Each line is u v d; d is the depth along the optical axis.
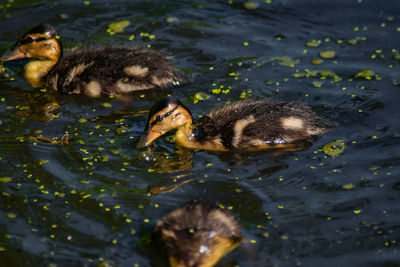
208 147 10.13
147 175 9.21
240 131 10.20
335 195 8.62
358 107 11.01
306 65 12.69
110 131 10.46
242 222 8.07
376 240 7.63
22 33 13.99
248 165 9.51
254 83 12.01
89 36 13.89
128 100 11.58
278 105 10.61
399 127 10.33
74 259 7.40
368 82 11.88
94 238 7.78
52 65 12.59
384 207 8.29
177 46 13.55
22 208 8.34
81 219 8.14
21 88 12.05
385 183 8.81
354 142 9.95
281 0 15.81
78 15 14.91
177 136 10.37
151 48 13.39
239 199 8.58
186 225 7.78
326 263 7.26
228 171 9.34
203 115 10.94
